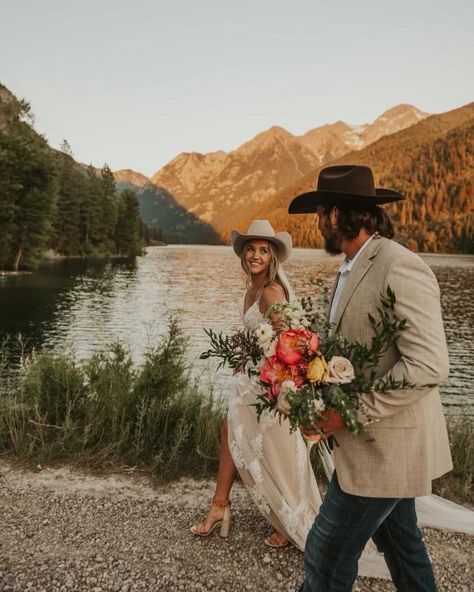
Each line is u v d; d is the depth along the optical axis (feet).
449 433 14.55
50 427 12.94
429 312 5.39
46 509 10.00
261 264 9.19
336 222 6.28
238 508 10.34
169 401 13.69
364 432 5.81
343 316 6.00
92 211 317.22
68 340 64.85
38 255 188.03
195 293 133.80
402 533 6.44
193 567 8.30
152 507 10.19
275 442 8.70
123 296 121.80
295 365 5.64
